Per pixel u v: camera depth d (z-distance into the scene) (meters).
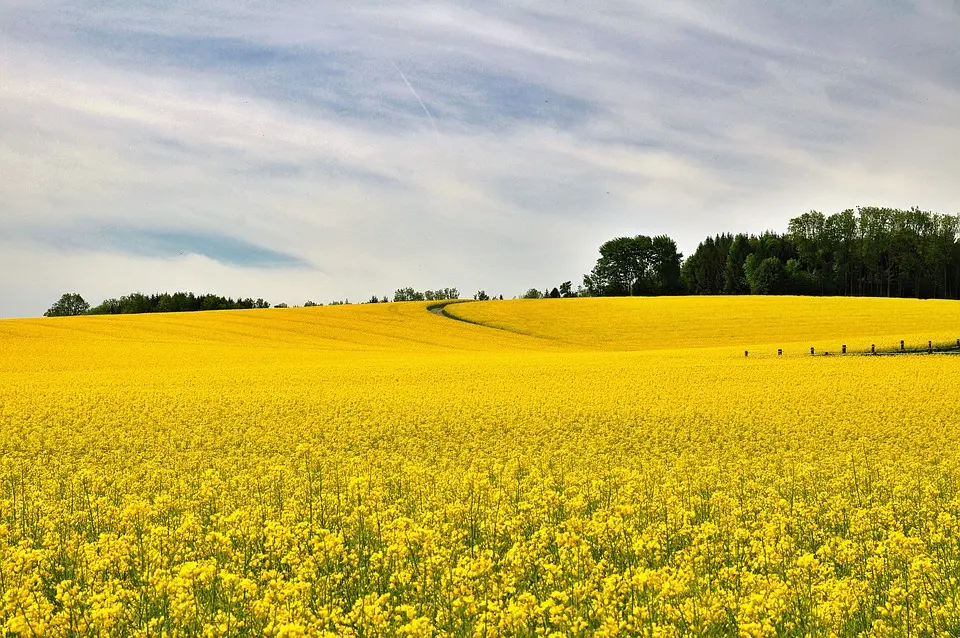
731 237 167.00
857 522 10.81
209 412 26.38
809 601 7.15
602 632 6.02
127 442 20.89
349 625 6.63
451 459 18.48
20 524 10.77
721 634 6.59
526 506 10.52
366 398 30.11
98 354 53.31
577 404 27.88
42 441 21.28
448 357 54.56
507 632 6.36
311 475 15.12
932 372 37.47
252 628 6.63
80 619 6.65
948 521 10.50
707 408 26.67
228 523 9.90
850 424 23.02
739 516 11.27
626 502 11.43
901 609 7.05
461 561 7.66
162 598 7.18
